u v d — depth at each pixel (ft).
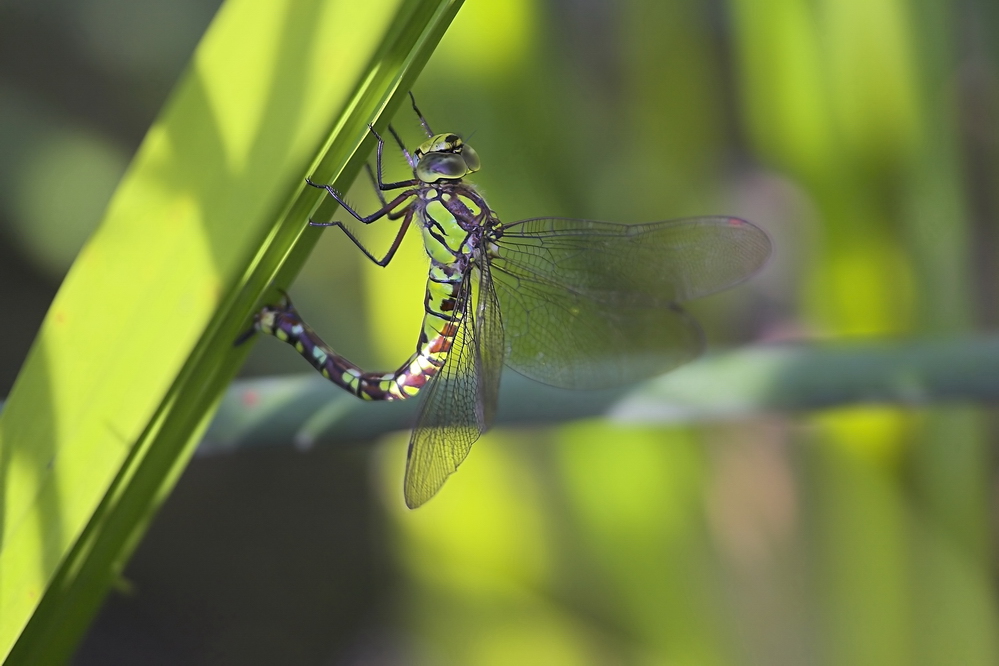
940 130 4.78
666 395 4.61
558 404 4.62
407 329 4.82
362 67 4.45
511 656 4.85
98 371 4.48
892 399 4.60
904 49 4.77
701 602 4.82
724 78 4.84
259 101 4.46
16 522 4.49
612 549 4.83
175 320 4.47
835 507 4.81
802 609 4.81
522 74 4.79
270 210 4.46
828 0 4.77
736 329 4.86
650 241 4.73
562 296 4.73
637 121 4.83
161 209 4.47
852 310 4.79
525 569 4.84
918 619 4.80
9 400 4.49
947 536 4.79
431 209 4.69
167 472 4.51
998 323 4.81
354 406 4.58
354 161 4.48
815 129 4.78
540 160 4.80
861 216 4.78
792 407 4.61
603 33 4.83
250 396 4.58
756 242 4.73
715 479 4.82
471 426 4.65
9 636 4.49
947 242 4.78
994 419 4.80
